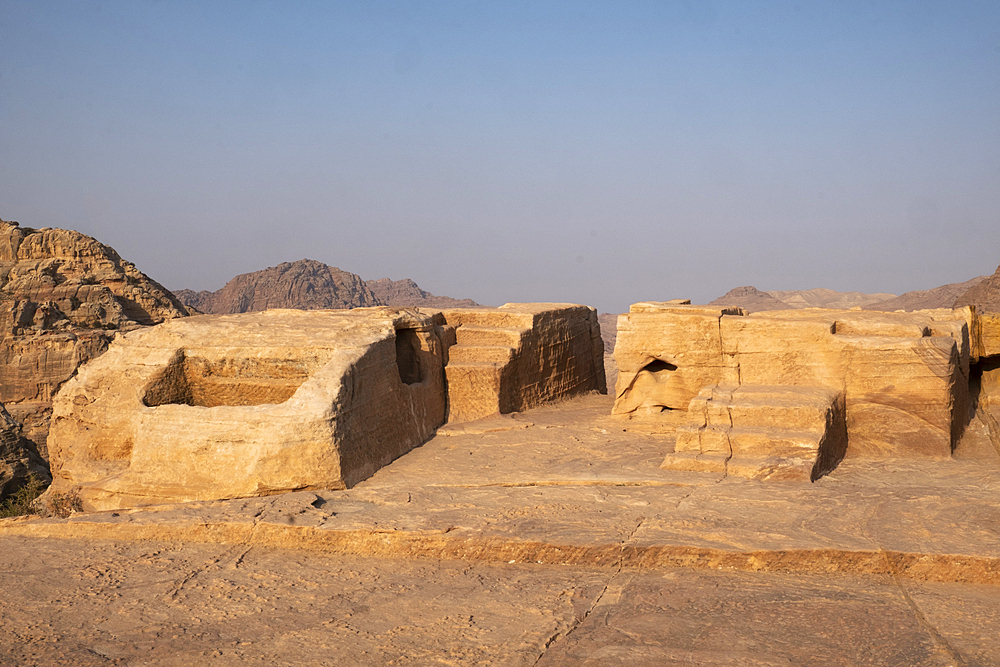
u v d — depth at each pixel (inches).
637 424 479.2
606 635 221.6
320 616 241.8
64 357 2164.1
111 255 2596.0
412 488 353.4
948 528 268.8
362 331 430.3
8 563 291.9
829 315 470.3
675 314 473.1
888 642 209.6
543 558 279.9
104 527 317.4
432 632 228.4
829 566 258.1
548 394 586.2
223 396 429.4
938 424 398.6
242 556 295.6
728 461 360.8
